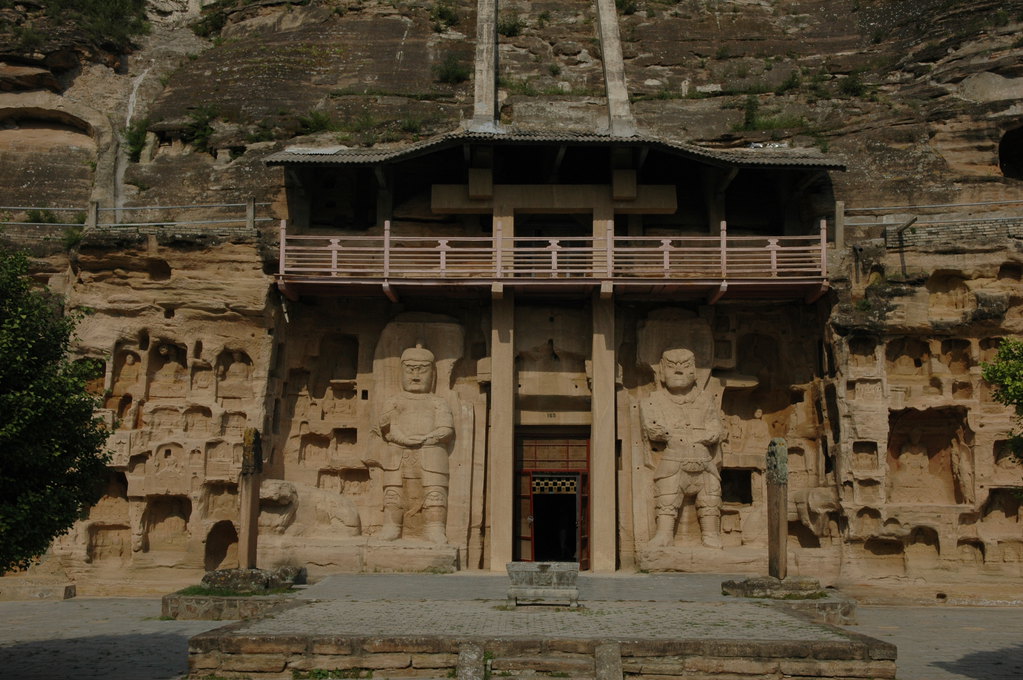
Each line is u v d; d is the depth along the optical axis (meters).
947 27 35.44
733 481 30.67
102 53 36.81
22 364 15.71
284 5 39.41
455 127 33.00
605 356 29.17
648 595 21.62
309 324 30.05
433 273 28.97
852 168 31.70
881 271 28.50
